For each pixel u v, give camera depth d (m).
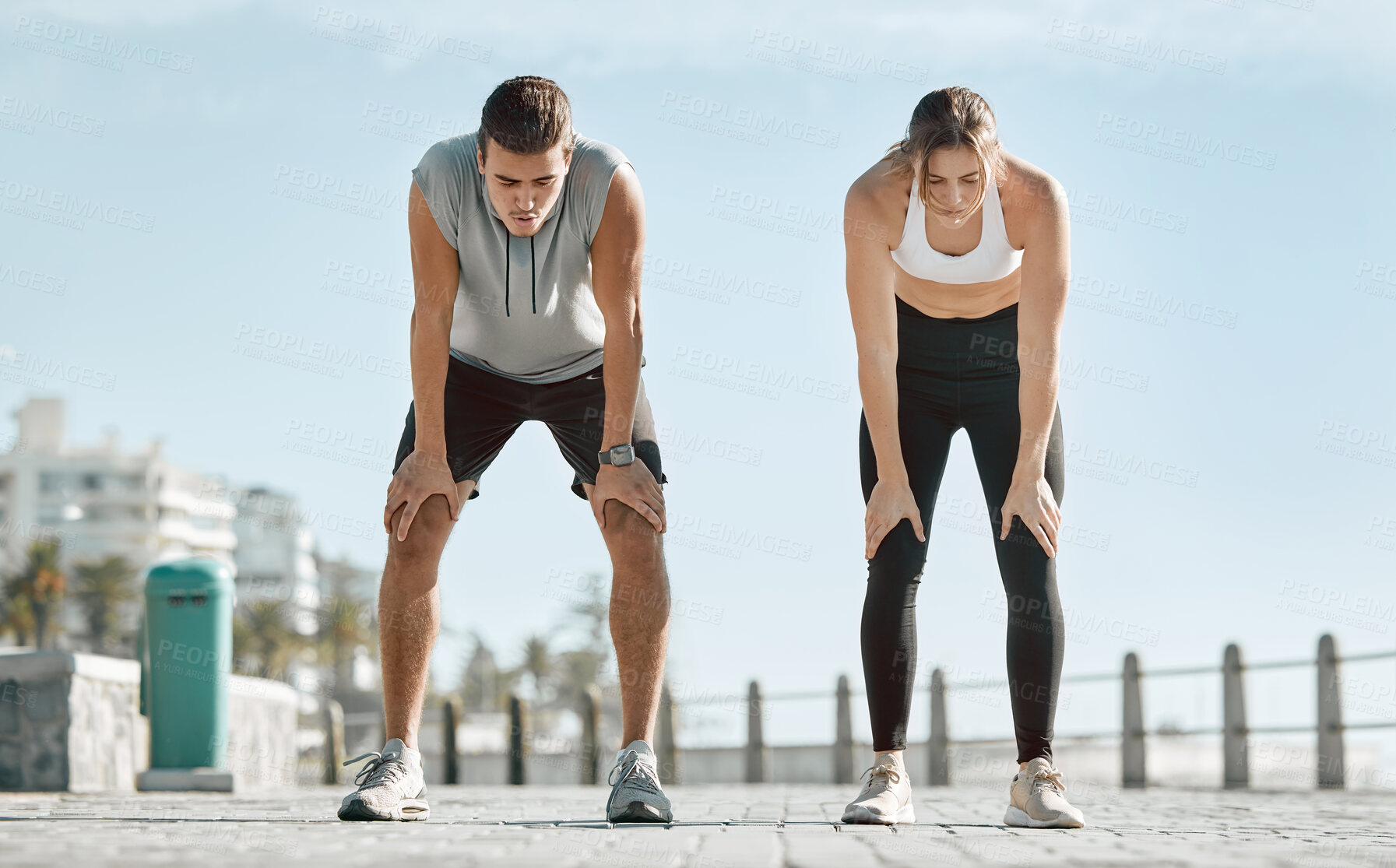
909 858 2.35
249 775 9.41
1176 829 3.41
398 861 2.18
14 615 72.62
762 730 12.38
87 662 7.10
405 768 3.42
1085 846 2.64
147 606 7.23
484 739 46.22
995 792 8.48
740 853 2.42
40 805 4.80
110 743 7.49
